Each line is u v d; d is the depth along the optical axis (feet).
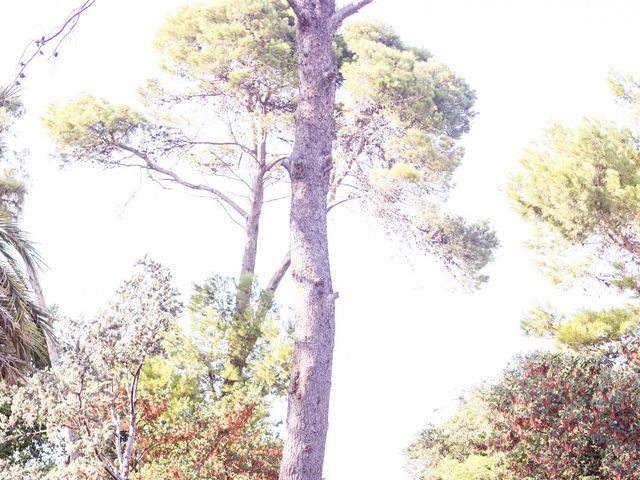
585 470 30.19
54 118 58.03
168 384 47.01
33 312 38.60
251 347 50.60
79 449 30.86
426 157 57.21
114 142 58.95
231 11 58.23
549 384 31.48
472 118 65.72
